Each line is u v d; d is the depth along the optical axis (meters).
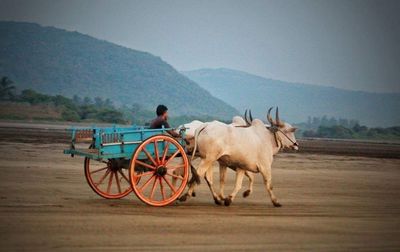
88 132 13.36
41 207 12.42
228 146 13.55
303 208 13.85
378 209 14.14
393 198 16.45
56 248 9.11
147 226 10.86
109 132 13.17
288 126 14.66
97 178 17.91
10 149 28.70
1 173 18.25
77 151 13.19
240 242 9.95
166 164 13.28
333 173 23.55
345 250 9.74
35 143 35.16
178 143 13.44
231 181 18.92
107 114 136.12
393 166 29.94
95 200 13.69
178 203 13.71
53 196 14.10
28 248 9.05
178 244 9.62
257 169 14.00
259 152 13.95
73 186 15.99
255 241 10.07
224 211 12.90
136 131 13.38
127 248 9.26
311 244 10.05
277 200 14.84
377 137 159.75
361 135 161.00
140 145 12.98
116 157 13.18
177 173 13.91
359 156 38.41
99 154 12.97
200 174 13.41
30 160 23.19
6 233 9.92
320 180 20.41
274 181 19.41
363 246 10.06
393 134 165.25
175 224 11.15
